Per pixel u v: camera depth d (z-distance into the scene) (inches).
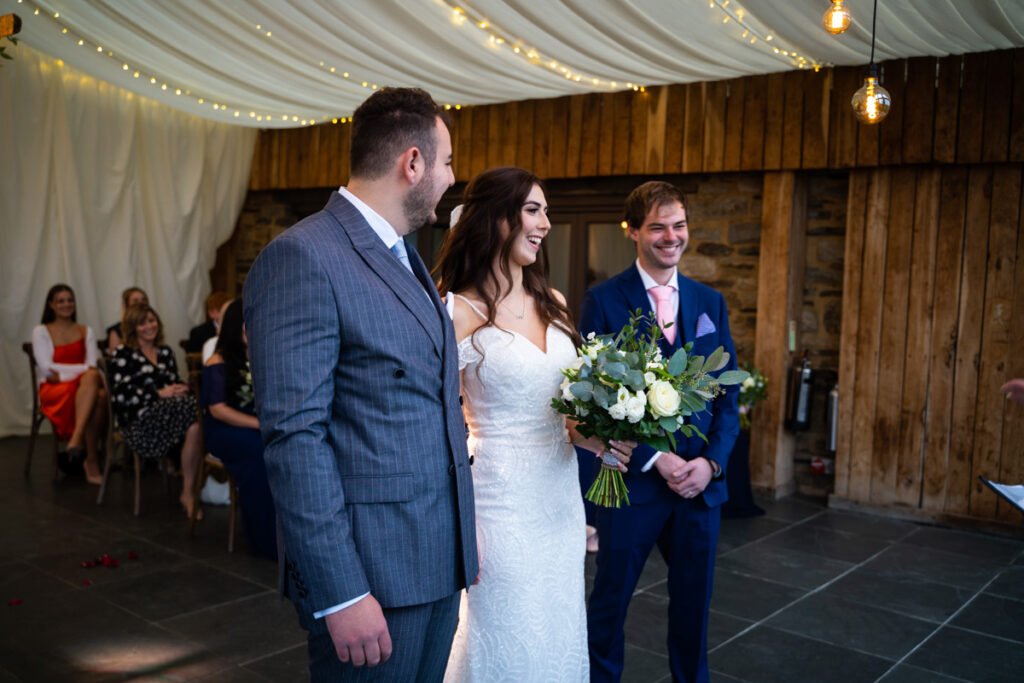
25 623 130.9
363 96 233.3
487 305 80.3
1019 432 198.5
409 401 62.0
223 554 168.7
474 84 222.2
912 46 186.1
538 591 78.3
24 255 260.8
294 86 226.7
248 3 171.2
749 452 227.6
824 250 227.6
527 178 81.5
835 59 198.7
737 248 232.5
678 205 98.7
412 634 62.6
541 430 79.5
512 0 160.6
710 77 216.1
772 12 161.2
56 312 230.8
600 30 175.0
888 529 201.8
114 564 158.6
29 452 227.3
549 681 78.9
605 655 98.1
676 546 99.0
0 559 159.6
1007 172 197.5
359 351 60.4
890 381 213.0
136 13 184.7
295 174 307.3
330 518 56.4
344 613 56.9
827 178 226.4
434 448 63.4
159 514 196.1
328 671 62.8
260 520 166.7
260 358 57.9
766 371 224.2
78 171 270.5
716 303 105.3
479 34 181.6
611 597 97.5
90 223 276.1
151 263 295.9
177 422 196.2
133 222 286.2
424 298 65.1
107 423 229.8
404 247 67.8
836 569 170.6
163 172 293.6
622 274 104.6
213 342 214.2
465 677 78.0
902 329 211.3
